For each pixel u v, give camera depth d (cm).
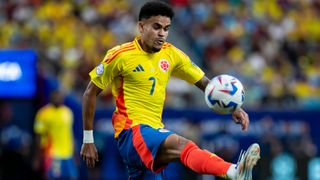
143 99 2561
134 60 2553
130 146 2514
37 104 5631
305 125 6066
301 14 8862
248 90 6950
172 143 2392
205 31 7994
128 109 2564
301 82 7562
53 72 6644
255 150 2170
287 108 6141
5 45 7194
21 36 7275
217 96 2386
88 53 6912
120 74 2566
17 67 5341
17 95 5334
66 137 5134
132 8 8112
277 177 5578
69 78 6500
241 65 7512
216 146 5775
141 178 2605
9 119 5681
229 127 5881
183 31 8019
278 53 7994
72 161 5153
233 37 7975
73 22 7644
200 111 5859
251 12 8588
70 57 6969
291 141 5950
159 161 2453
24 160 5506
